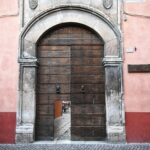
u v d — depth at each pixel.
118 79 10.40
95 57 10.85
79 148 9.27
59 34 10.95
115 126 10.20
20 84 10.48
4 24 10.74
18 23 10.73
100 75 10.77
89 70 10.80
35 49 10.68
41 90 10.77
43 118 10.65
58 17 10.74
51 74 10.83
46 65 10.88
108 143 10.07
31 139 10.23
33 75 10.55
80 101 10.68
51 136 10.56
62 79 10.80
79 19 10.70
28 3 10.80
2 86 10.48
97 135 10.51
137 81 10.35
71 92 10.73
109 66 10.47
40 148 9.29
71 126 10.59
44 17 10.75
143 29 10.55
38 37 10.70
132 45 10.48
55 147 9.45
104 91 10.67
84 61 10.85
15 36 10.68
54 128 10.60
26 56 10.62
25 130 10.26
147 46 10.48
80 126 10.58
